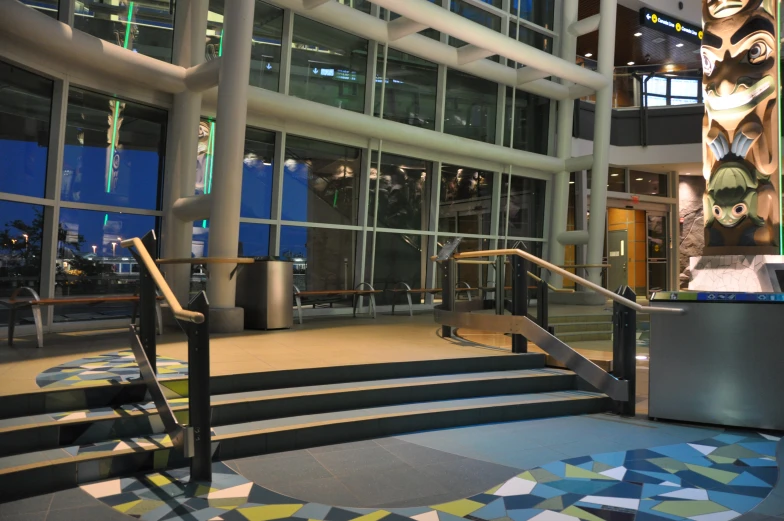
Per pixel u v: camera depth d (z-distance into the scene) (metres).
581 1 16.80
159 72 7.55
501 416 4.80
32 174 6.98
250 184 9.57
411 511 2.94
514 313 5.94
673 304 4.82
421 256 11.84
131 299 6.75
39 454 3.36
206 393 3.37
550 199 13.91
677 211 17.08
